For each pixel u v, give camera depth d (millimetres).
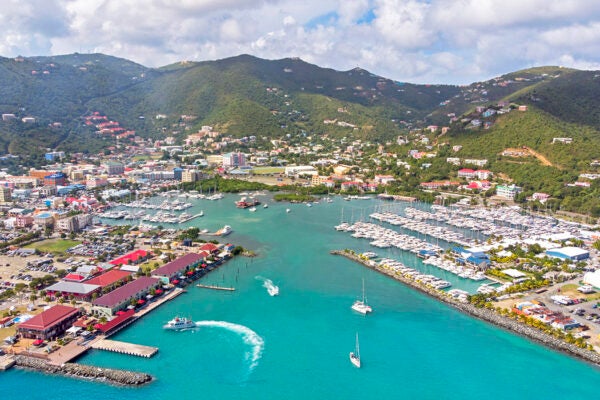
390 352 188250
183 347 189625
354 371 175375
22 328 190750
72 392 160000
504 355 185625
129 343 190500
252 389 164125
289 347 191500
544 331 199750
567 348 186750
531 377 171875
